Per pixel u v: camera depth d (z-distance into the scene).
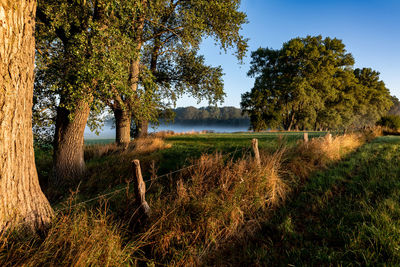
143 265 2.60
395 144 10.15
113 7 4.83
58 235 2.34
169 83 14.74
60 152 6.45
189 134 23.62
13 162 2.42
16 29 2.38
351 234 2.87
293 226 3.31
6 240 2.02
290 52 35.31
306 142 7.44
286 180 4.91
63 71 5.63
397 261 2.21
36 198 2.74
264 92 39.16
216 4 9.66
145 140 11.85
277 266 2.53
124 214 3.23
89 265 2.07
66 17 5.29
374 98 52.72
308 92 34.16
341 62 42.31
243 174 4.24
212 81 13.44
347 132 13.95
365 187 4.45
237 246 3.01
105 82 5.16
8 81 2.33
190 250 2.68
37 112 6.85
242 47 11.42
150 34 9.70
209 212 3.08
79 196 5.10
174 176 5.34
